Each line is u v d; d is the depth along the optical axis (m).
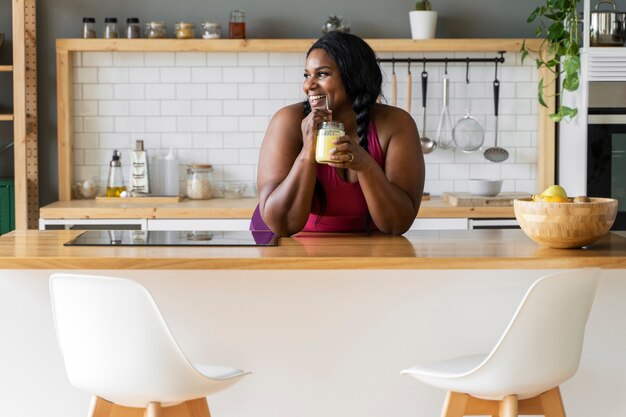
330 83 2.95
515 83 5.35
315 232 3.14
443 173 5.42
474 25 5.34
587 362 2.88
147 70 5.32
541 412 2.54
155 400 2.36
